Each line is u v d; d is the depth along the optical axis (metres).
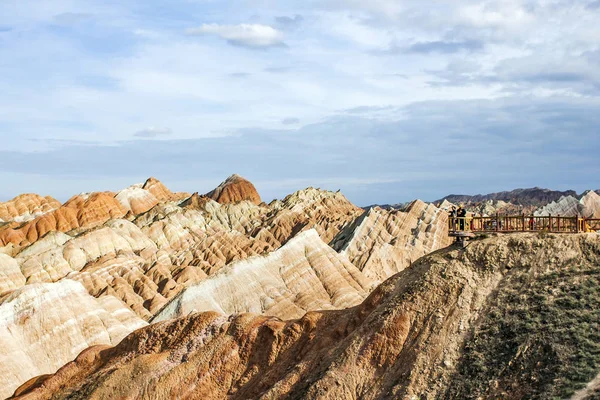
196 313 64.31
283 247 125.62
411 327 48.28
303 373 51.50
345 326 53.34
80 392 60.94
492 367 43.66
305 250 127.44
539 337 43.50
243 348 58.22
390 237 162.25
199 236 197.75
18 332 91.00
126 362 62.59
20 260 157.25
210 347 59.41
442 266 50.16
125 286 133.38
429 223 165.50
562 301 45.16
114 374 60.31
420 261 52.75
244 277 114.50
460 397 43.03
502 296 47.34
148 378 58.91
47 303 94.38
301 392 48.84
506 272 48.78
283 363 55.16
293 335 56.72
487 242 50.28
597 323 42.91
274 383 53.31
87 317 96.12
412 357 46.66
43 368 89.12
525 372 42.28
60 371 66.38
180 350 60.75
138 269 144.62
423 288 49.34
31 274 151.88
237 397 55.22
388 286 52.53
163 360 60.22
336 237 178.25
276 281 118.56
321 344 53.69
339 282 124.06
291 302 114.56
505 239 50.03
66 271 157.25
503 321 45.75
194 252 167.88
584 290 45.28
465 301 48.00
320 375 49.00
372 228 163.75
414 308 48.75
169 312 106.75
